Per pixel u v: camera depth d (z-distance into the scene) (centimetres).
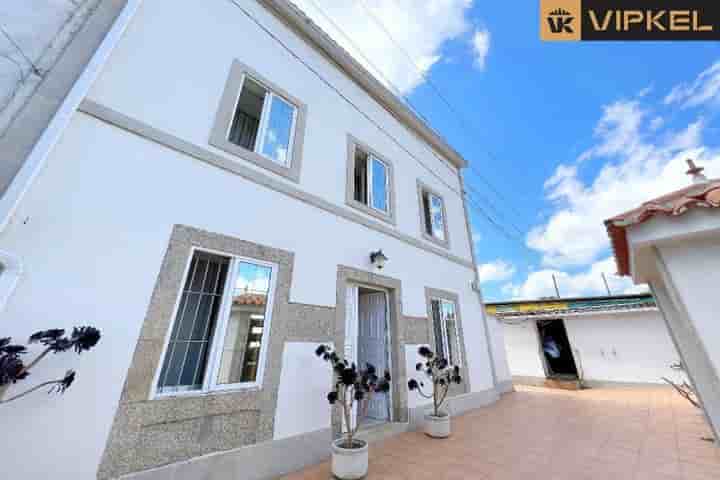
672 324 333
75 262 241
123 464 225
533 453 363
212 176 349
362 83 645
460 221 863
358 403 443
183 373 287
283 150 454
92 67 281
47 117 250
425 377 536
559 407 639
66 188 250
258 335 340
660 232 200
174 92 347
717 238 186
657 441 397
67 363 222
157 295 275
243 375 319
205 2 415
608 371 942
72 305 232
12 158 227
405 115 745
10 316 207
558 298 1049
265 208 389
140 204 287
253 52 454
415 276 606
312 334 388
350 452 300
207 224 328
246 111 452
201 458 262
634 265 275
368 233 529
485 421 523
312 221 441
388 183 641
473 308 762
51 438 205
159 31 355
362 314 568
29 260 222
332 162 516
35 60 267
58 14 292
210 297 324
